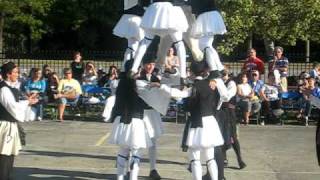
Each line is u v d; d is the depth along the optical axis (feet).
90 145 46.26
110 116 31.37
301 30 77.30
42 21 168.25
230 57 90.22
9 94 29.91
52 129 55.01
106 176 35.29
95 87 65.00
